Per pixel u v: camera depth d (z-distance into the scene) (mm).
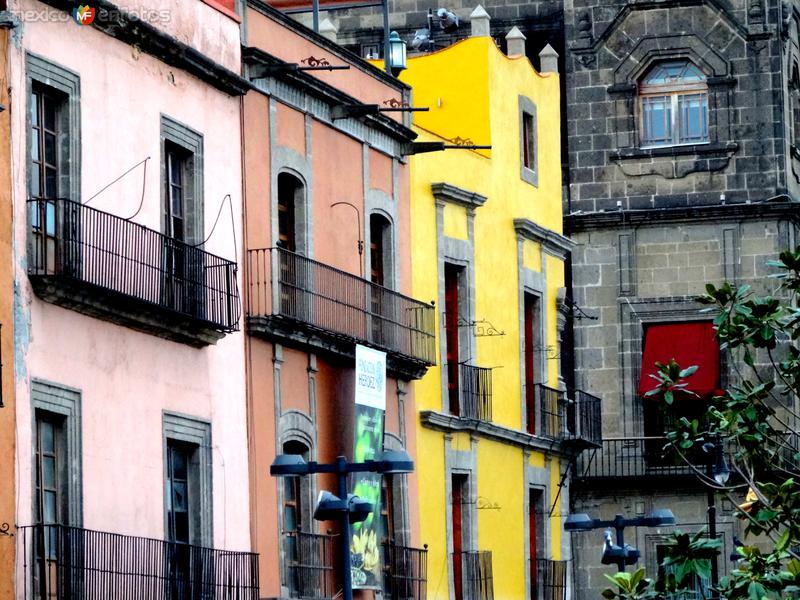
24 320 41031
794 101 80312
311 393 51969
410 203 58031
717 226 78000
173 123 46812
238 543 48531
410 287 57719
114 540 43312
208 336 47094
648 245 78250
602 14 79500
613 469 77000
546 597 64875
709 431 40156
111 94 44469
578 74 79500
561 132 80188
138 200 45250
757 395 38156
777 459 39344
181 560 45688
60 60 42750
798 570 35781
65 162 43094
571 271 78562
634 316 77938
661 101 79250
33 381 41156
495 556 61969
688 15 79062
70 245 42062
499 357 62875
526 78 65812
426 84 63281
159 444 45500
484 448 61531
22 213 41094
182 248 46188
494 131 63094
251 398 49438
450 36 79312
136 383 44750
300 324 50719
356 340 53125
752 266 77750
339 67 51938
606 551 49656
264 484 49781
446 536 59156
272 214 50906
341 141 54375
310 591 51062
